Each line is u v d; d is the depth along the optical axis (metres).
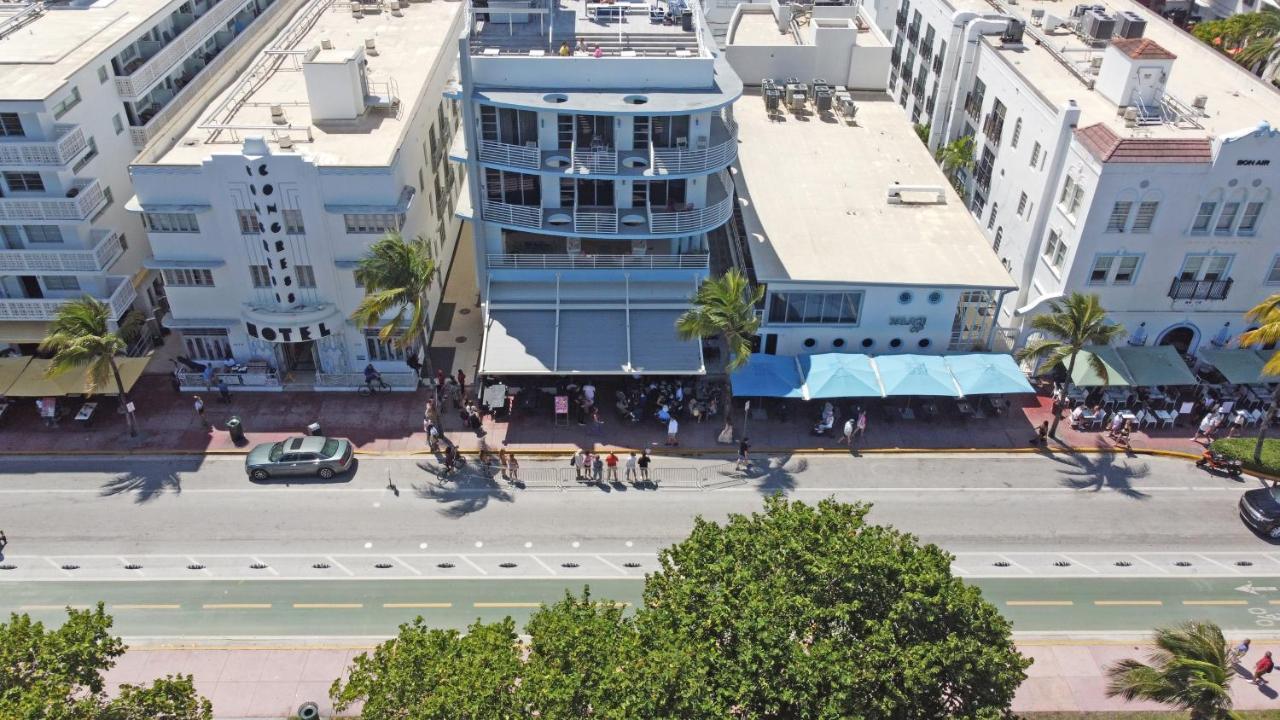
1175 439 49.38
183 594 39.28
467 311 57.91
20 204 47.09
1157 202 47.53
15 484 44.84
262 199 45.66
